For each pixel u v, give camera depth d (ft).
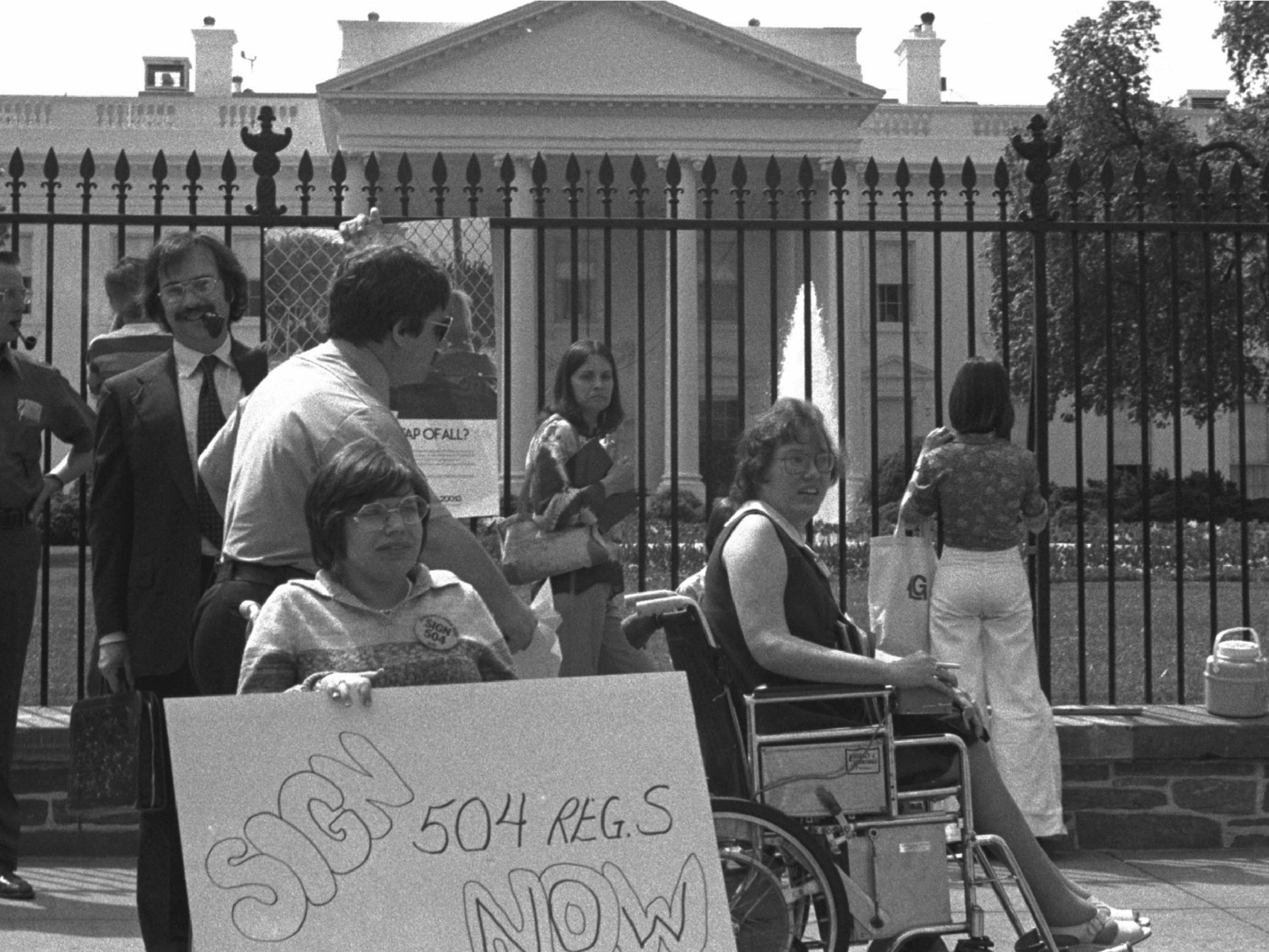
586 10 98.94
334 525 9.54
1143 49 76.59
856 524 52.39
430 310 11.16
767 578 13.01
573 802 9.05
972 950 12.84
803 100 98.53
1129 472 97.35
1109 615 20.71
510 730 9.05
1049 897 13.42
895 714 13.00
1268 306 41.37
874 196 20.18
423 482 9.73
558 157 99.19
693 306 83.15
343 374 10.99
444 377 18.29
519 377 80.23
